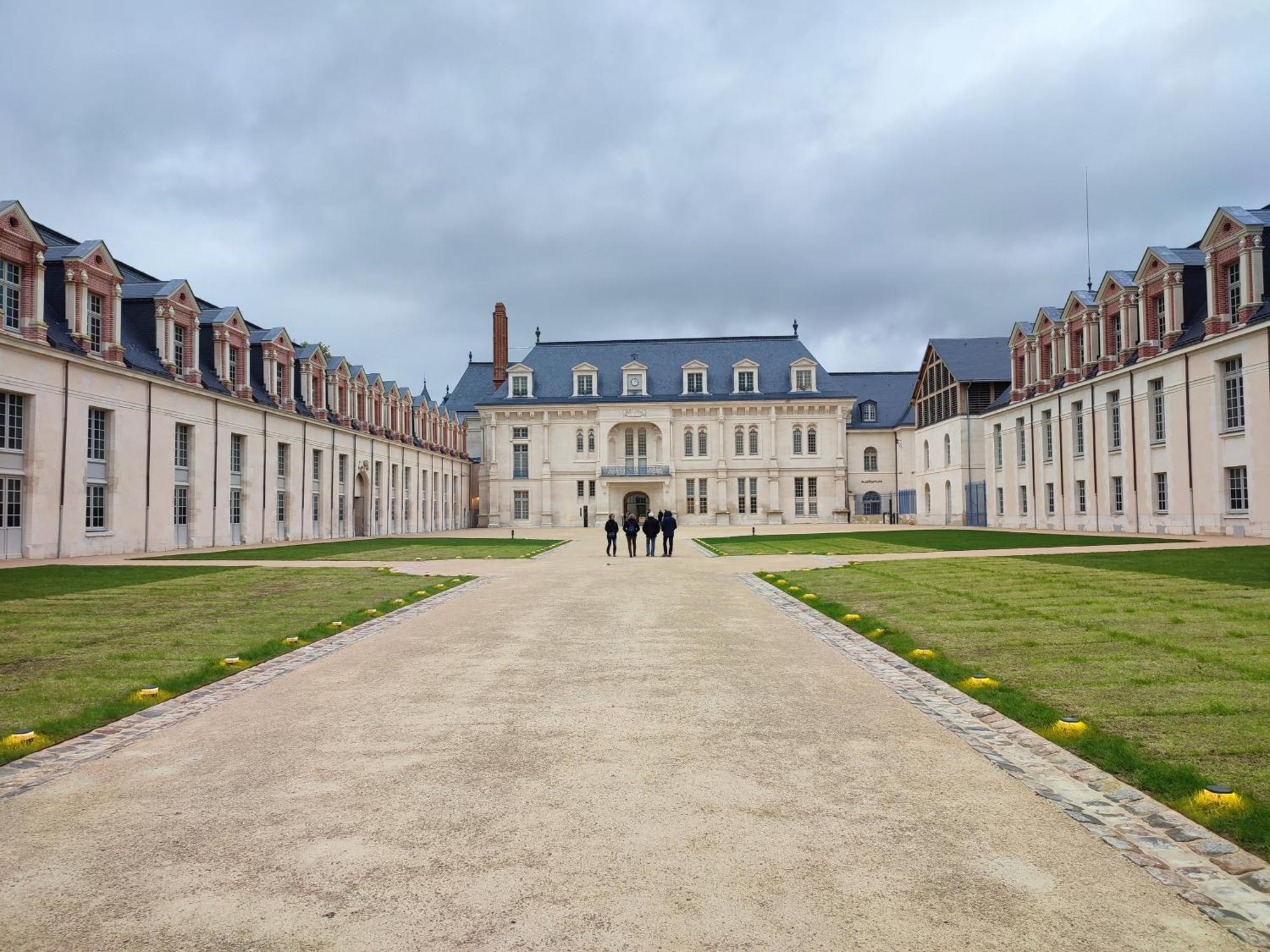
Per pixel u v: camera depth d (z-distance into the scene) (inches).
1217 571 714.2
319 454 2070.6
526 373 3265.3
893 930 153.6
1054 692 320.2
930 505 2839.6
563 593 717.3
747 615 569.3
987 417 2368.4
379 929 156.1
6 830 205.2
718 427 3166.8
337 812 213.8
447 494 3112.7
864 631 485.1
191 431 1536.7
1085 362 1829.5
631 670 386.0
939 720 296.8
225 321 1674.5
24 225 1143.0
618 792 225.8
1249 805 202.5
